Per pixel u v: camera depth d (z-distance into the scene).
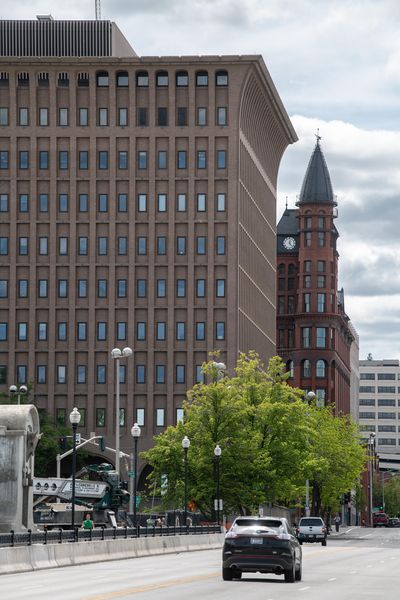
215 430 180.62
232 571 77.94
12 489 107.62
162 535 131.25
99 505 147.62
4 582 72.12
